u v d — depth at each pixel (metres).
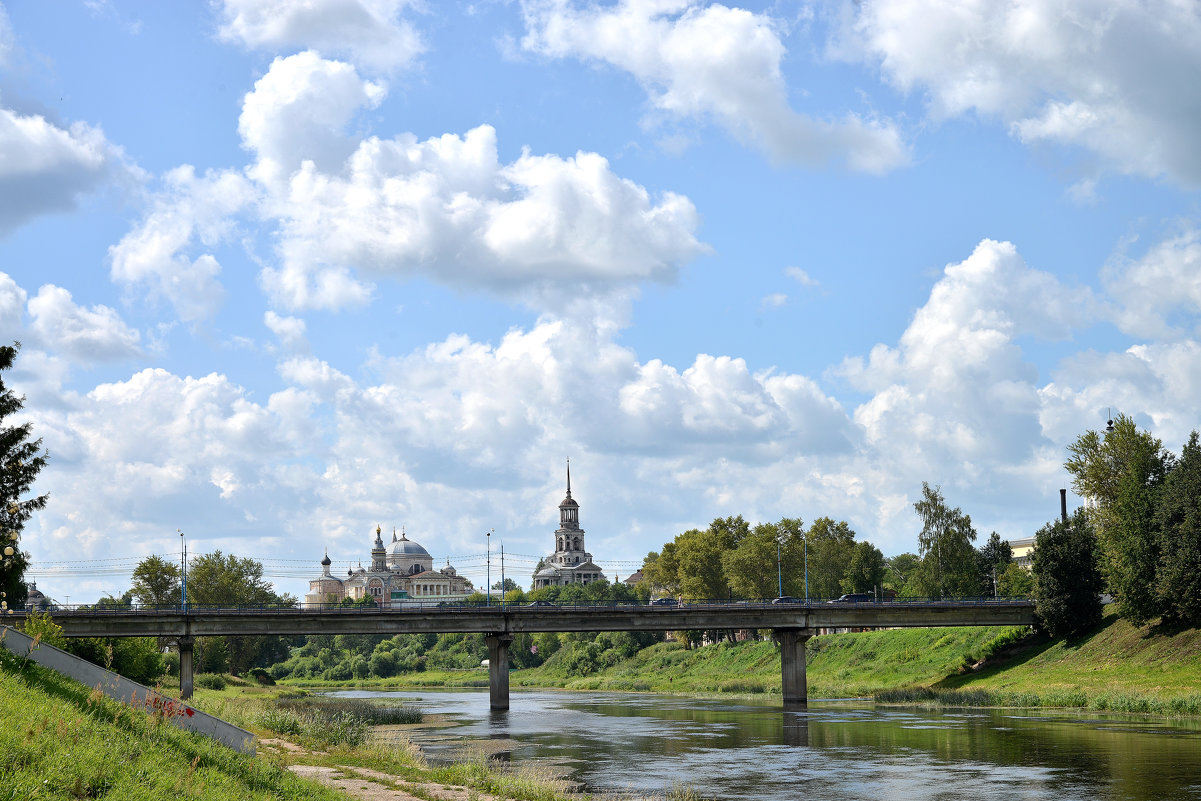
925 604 119.75
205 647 170.25
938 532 160.62
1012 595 153.62
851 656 151.38
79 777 22.58
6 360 75.56
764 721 90.56
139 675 110.62
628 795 47.97
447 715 104.25
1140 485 106.12
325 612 109.94
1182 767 54.66
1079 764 56.75
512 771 54.03
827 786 51.22
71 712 27.48
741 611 117.00
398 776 43.00
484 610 112.81
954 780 52.34
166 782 24.23
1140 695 89.44
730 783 52.50
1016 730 75.56
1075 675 103.94
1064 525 118.62
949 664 127.88
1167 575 97.25
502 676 114.00
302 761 45.53
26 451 75.75
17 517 73.75
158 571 192.00
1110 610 119.88
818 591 190.25
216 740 32.72
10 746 22.89
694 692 150.75
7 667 31.22
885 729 79.56
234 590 195.50
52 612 102.00
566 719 97.06
